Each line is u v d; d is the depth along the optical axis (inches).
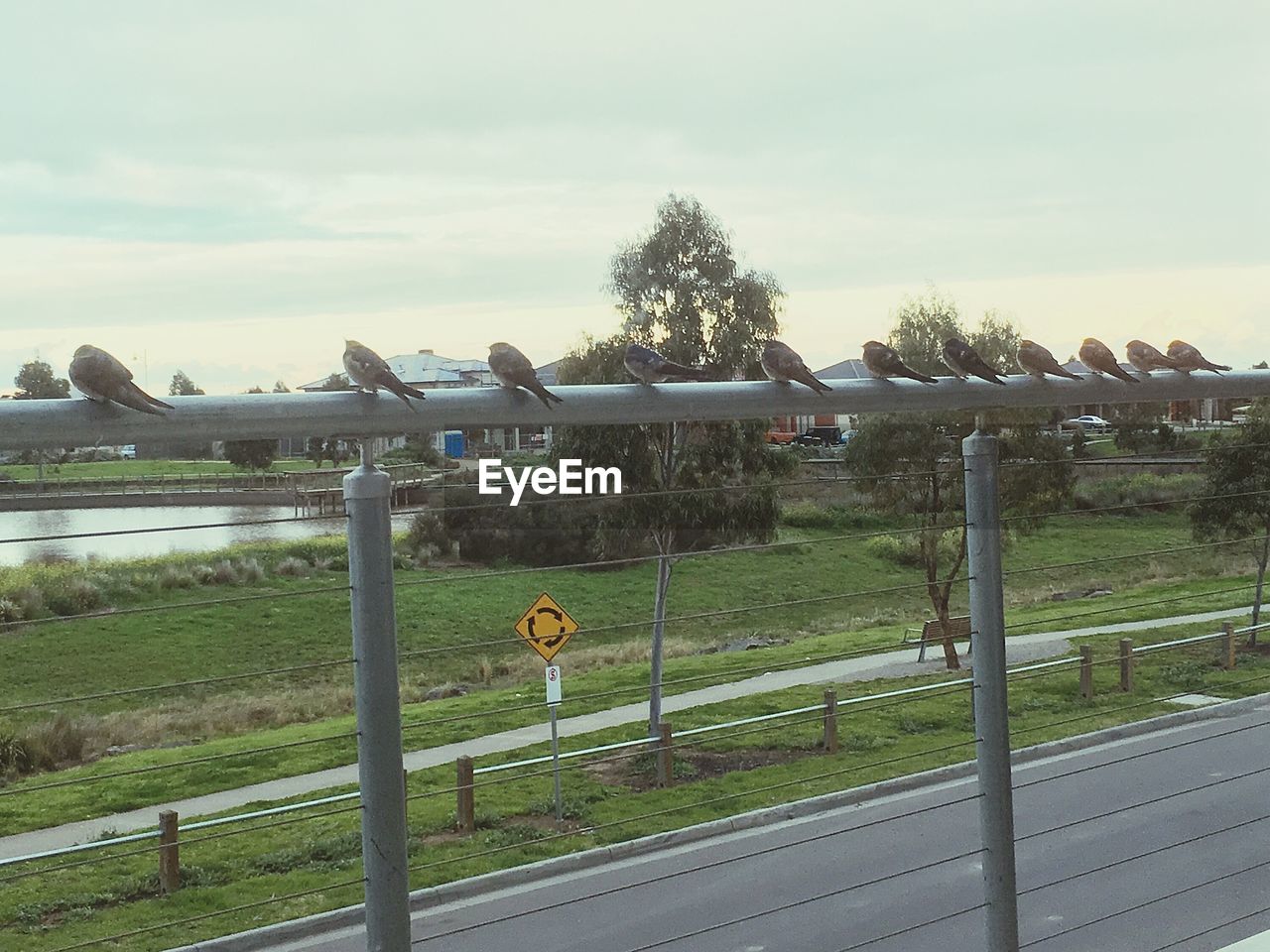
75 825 613.9
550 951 433.4
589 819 584.1
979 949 430.6
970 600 145.4
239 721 950.4
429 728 801.6
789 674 961.5
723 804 606.2
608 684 933.8
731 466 781.9
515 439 796.0
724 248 777.6
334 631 1316.4
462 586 1353.3
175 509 2262.6
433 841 549.6
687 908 476.1
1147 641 1000.9
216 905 473.1
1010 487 877.8
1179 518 1240.8
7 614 1198.3
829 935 446.3
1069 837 554.3
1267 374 175.6
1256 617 936.9
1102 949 414.9
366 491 101.8
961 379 141.3
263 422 97.3
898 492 933.2
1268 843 528.7
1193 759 687.7
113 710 997.2
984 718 145.4
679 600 1395.2
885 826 581.3
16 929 448.8
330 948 434.0
